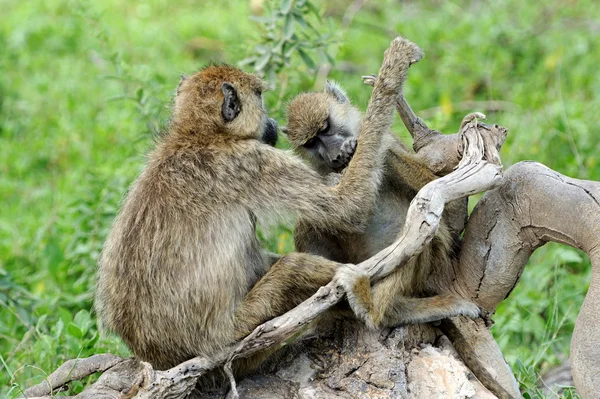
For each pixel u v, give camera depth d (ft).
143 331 29.07
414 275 31.22
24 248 50.80
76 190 53.72
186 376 27.81
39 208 55.67
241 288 29.55
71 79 70.64
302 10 47.55
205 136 31.19
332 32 47.03
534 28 70.79
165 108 40.22
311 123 34.63
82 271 46.80
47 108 67.82
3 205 57.21
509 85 64.90
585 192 28.94
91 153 60.80
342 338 30.81
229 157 30.40
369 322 29.12
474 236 31.58
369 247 32.89
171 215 29.19
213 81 31.99
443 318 30.99
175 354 29.01
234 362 29.50
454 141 31.53
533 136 54.34
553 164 52.75
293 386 30.07
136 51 73.51
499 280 31.42
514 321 41.57
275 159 30.86
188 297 28.53
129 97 47.47
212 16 81.20
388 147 32.22
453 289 32.48
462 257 32.17
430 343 31.86
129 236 29.48
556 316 40.91
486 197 31.32
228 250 29.17
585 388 28.04
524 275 45.29
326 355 30.73
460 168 29.50
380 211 32.60
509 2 74.18
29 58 75.56
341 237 32.99
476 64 66.64
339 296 28.81
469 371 31.12
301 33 49.34
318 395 29.14
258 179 30.53
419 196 28.89
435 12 78.69
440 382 29.55
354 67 69.31
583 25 70.85
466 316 31.78
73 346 36.19
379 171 31.58
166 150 31.12
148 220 29.32
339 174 33.50
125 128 60.85
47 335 38.75
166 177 30.12
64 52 77.25
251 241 30.66
